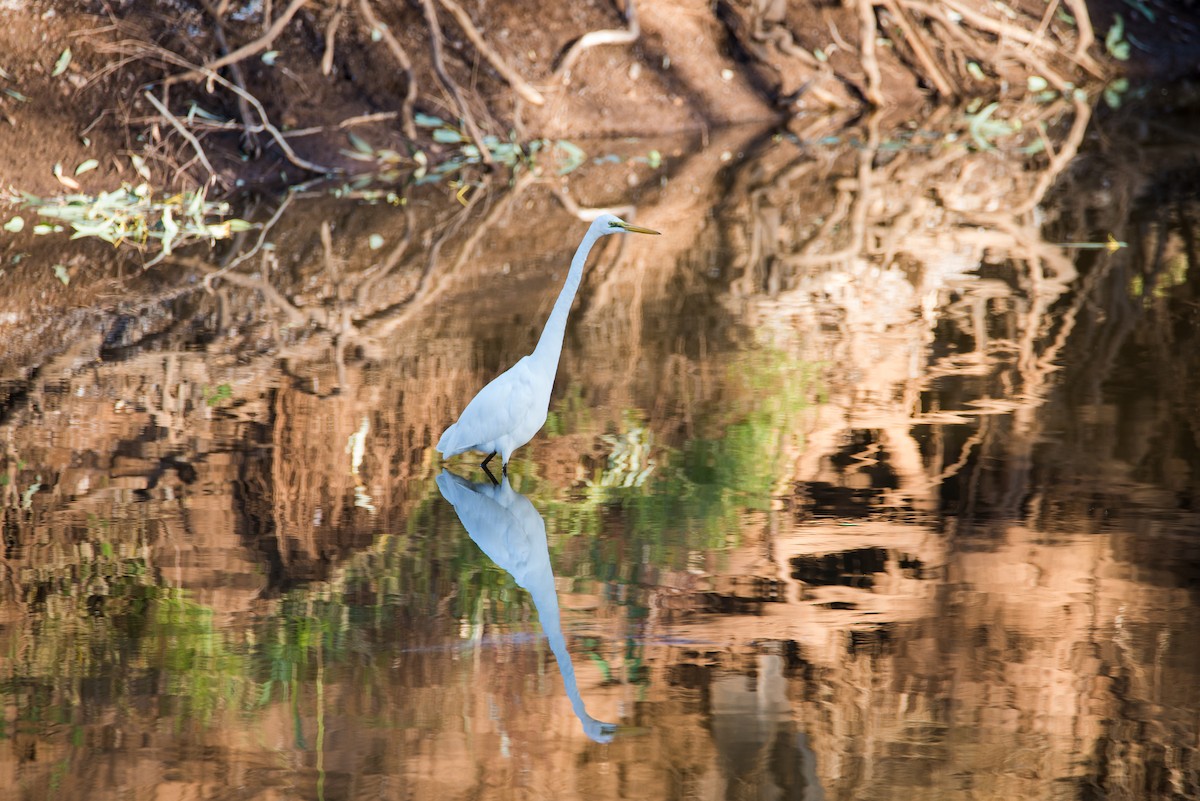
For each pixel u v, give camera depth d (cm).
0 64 2178
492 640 766
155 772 639
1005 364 1258
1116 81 3083
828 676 718
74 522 945
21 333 1445
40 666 743
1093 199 2014
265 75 2394
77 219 2025
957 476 993
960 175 2261
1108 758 638
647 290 1584
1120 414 1106
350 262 1767
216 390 1241
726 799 611
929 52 2956
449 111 2511
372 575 854
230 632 780
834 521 923
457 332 1420
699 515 938
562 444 1088
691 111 2736
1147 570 830
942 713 681
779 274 1648
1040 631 759
